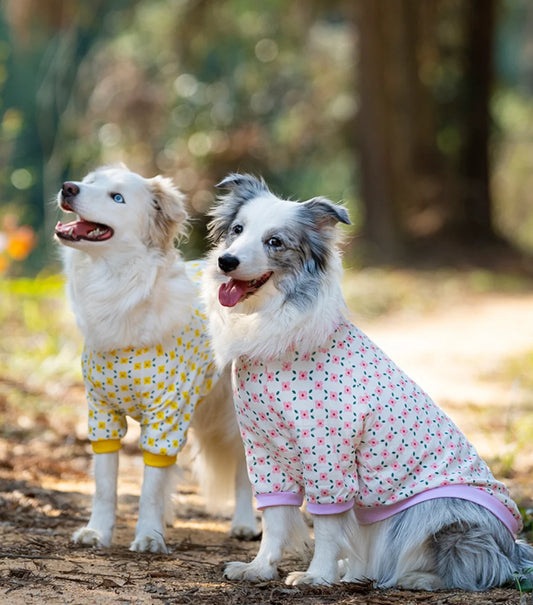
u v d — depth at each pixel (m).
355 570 4.39
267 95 26.98
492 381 10.45
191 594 3.97
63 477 6.45
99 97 23.94
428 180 24.61
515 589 4.09
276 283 4.20
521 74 37.22
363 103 22.48
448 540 4.14
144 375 4.77
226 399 5.17
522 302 18.58
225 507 5.80
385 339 13.93
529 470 6.76
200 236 22.75
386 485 4.21
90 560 4.47
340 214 4.23
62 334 10.95
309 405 4.13
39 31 22.38
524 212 32.50
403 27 22.42
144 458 4.85
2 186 14.47
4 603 3.70
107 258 4.75
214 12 24.89
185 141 24.31
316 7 24.95
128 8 24.98
